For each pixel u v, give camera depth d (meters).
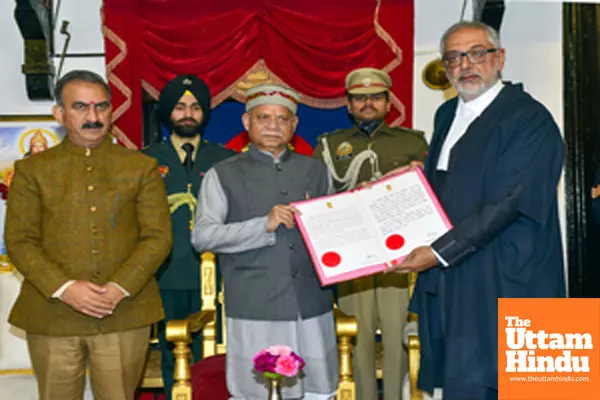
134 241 3.14
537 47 4.54
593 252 4.47
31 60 4.40
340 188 3.84
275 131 2.93
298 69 4.46
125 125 4.42
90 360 3.08
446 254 2.58
